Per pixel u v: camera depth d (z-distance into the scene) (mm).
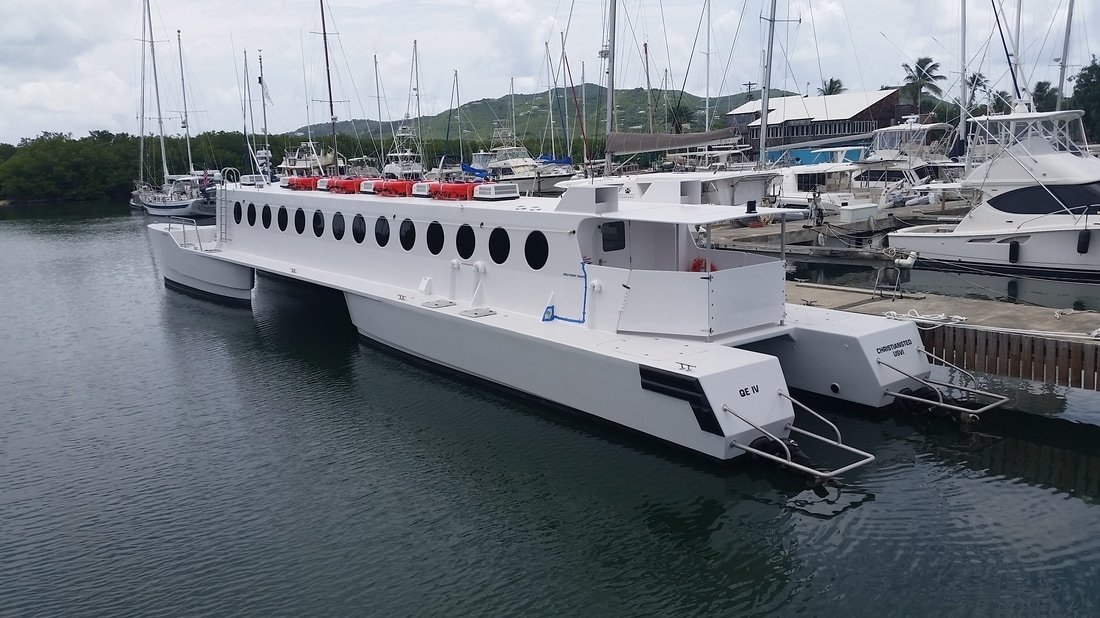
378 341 15953
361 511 9688
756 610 7512
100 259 32562
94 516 9805
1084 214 20469
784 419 9789
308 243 17984
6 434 12711
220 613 7758
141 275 27766
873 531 8703
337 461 11125
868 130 56406
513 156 50750
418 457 11141
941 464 10133
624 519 9273
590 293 11492
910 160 35594
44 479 10930
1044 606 7324
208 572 8469
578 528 9125
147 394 14391
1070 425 11070
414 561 8555
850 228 28734
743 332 11156
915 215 30031
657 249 12508
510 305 13000
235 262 19469
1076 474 9789
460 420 12297
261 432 12289
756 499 9461
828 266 24719
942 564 8055
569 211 11859
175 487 10523
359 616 7645
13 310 22172
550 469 10562
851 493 9508
